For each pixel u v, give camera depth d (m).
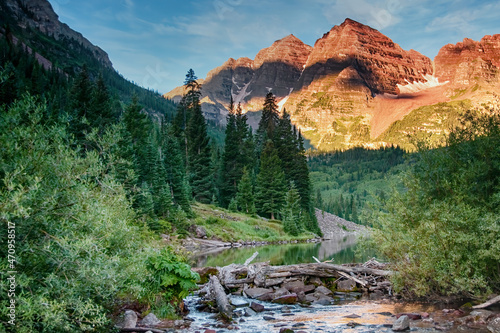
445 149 12.57
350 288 14.20
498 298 9.42
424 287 10.68
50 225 5.93
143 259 8.33
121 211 8.58
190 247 40.81
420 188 12.05
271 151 86.12
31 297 5.18
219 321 9.49
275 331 8.39
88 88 49.22
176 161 55.72
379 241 12.35
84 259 6.01
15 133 6.00
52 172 6.12
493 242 9.71
